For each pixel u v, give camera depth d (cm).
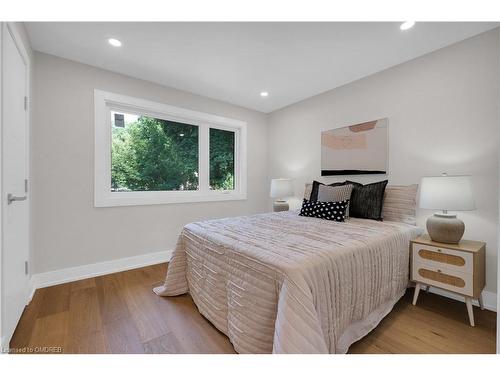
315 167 321
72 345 134
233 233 167
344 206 225
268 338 111
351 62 228
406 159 228
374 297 144
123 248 258
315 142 320
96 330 148
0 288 118
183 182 317
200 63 231
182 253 197
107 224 248
